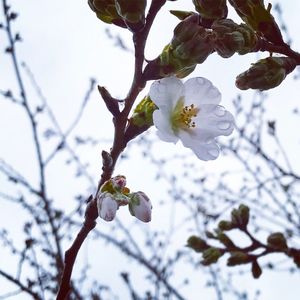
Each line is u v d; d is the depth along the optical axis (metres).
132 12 0.13
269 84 0.15
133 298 0.46
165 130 0.14
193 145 0.14
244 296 0.49
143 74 0.14
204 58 0.13
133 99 0.14
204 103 0.15
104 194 0.14
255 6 0.15
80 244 0.14
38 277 0.35
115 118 0.14
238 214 0.27
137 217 0.14
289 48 0.15
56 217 0.42
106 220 0.13
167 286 0.46
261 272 0.27
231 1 0.15
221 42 0.13
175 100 0.14
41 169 0.44
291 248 0.27
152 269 0.47
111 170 0.14
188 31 0.13
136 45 0.14
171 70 0.14
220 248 0.28
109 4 0.14
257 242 0.27
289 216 0.43
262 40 0.15
